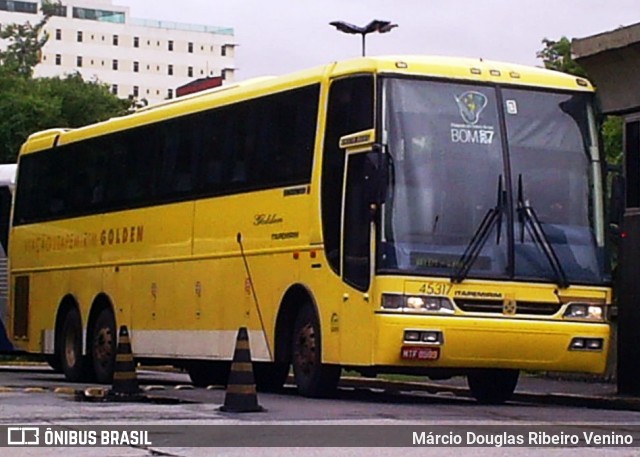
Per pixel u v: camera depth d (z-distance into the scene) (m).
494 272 18.14
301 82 19.94
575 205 18.91
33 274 28.25
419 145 18.19
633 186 22.25
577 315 18.56
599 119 19.41
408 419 15.89
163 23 194.00
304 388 19.53
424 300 17.75
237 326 21.20
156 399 18.89
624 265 22.31
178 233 23.09
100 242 25.72
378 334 17.67
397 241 17.78
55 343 27.17
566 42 40.69
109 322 25.30
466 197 18.23
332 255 18.77
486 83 18.80
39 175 28.36
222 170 21.88
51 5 113.00
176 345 22.97
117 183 25.30
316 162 19.30
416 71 18.42
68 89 67.75
